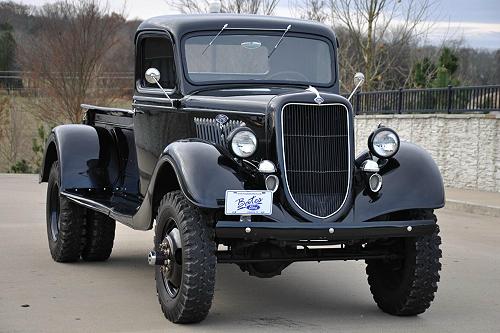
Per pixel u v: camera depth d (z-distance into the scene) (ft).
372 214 21.08
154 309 22.93
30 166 101.76
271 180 20.88
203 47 25.44
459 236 39.42
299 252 22.15
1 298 24.13
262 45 25.94
